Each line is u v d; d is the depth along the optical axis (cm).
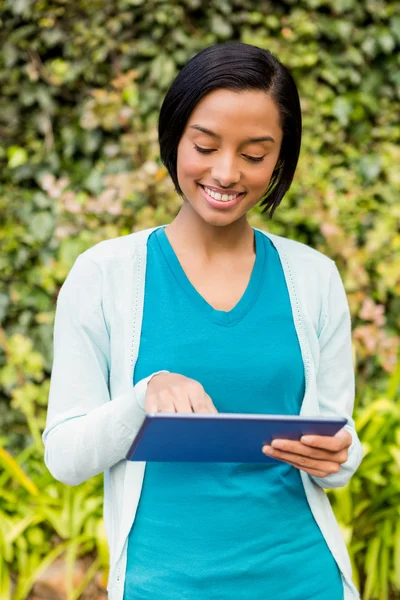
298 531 159
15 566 297
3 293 390
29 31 386
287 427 135
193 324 157
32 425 338
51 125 395
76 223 377
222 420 129
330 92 406
